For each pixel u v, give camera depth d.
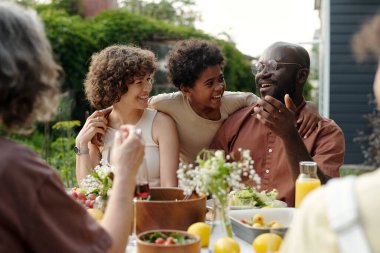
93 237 1.20
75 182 5.32
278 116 2.13
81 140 2.51
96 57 2.60
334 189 0.90
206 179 1.63
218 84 2.55
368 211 0.86
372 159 7.50
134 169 1.49
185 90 2.60
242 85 8.90
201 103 2.59
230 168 1.64
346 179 0.91
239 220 1.85
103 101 2.54
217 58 2.52
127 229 1.42
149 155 2.54
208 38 8.52
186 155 2.73
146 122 2.59
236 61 8.71
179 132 2.69
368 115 7.76
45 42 1.25
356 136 8.28
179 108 2.65
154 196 1.94
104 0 10.30
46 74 1.25
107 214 1.42
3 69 1.15
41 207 1.11
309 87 10.27
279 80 2.46
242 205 2.07
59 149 6.02
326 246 0.88
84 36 7.56
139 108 2.53
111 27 7.96
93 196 1.99
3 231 1.08
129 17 8.16
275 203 2.08
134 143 1.49
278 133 2.15
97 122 2.52
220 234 1.79
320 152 2.41
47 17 7.47
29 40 1.20
